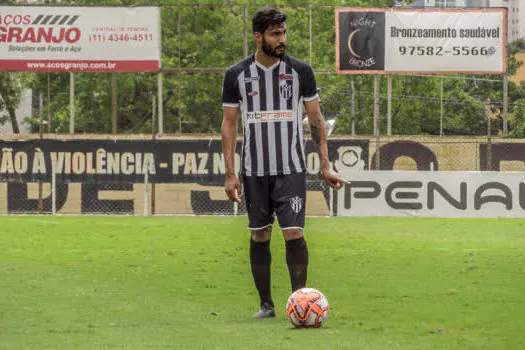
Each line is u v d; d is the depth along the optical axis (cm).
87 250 2947
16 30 5353
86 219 4566
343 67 5325
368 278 2159
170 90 9238
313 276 2203
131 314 1534
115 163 4850
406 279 2138
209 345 1191
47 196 4859
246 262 2548
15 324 1415
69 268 2377
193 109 9369
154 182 4853
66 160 4859
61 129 9681
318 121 1490
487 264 2517
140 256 2738
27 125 10431
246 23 5281
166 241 3312
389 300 1747
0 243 3216
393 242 3300
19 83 9494
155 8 5362
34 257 2698
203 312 1564
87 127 9612
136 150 4850
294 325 1358
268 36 1439
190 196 4856
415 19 5312
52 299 1741
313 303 1352
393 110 10419
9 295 1803
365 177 4781
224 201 4856
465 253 2870
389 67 5325
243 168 1477
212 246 3097
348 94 9975
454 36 5316
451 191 4753
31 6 5344
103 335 1295
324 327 1369
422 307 1641
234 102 1483
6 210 4869
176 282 2059
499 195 4744
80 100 9606
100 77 9231
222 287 1962
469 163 4956
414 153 4894
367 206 4791
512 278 2164
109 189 4859
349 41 5319
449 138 4959
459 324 1422
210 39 9294
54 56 5362
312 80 1477
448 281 2098
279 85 1459
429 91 10631
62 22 5359
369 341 1229
